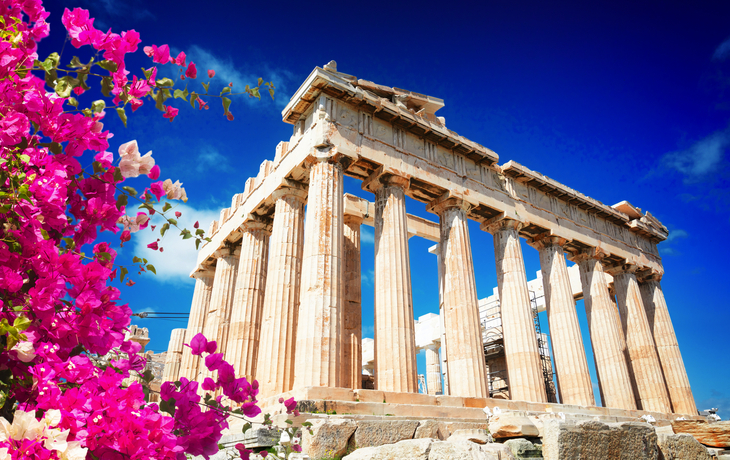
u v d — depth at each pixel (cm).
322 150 1900
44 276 265
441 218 2309
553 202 2758
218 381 366
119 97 339
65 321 265
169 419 272
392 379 1741
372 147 2033
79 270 274
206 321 2725
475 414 1716
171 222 362
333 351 1609
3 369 266
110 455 251
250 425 371
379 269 1956
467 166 2416
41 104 294
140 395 270
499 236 2464
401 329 1822
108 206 315
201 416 329
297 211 2105
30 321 249
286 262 1995
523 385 2156
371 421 1090
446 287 2159
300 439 1027
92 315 275
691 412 2881
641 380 2839
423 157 2214
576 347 2423
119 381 284
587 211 2939
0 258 264
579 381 2348
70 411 246
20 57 292
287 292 1952
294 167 2025
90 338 282
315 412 1345
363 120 2073
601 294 2756
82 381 272
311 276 1714
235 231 2570
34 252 268
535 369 2181
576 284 3447
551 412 1978
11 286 257
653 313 3169
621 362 2584
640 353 2883
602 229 2986
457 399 1784
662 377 2817
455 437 1084
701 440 1198
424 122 2212
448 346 2075
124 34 333
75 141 310
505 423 1127
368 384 3431
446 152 2342
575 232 2770
